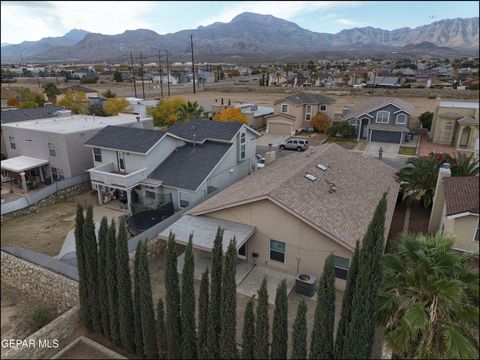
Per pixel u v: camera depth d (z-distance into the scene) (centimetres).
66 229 2419
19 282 1873
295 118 5306
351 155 2525
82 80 13500
